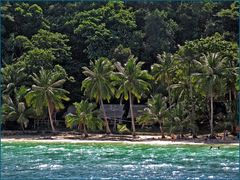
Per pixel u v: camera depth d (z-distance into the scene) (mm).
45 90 105812
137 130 118938
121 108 122938
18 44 130750
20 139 100438
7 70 118875
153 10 143750
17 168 58875
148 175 53375
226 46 106750
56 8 145500
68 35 138625
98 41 131500
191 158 69750
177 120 98188
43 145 90188
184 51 106375
